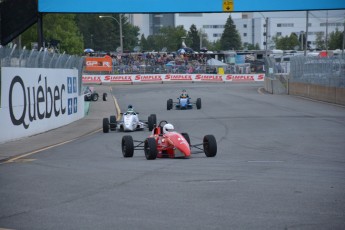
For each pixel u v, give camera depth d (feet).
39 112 236.43
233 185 104.42
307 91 440.45
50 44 368.89
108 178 115.55
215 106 374.22
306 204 86.63
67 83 283.18
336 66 372.58
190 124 267.18
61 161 149.89
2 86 195.62
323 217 78.43
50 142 206.39
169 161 143.33
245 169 126.41
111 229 74.02
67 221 78.69
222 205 86.79
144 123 253.03
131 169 128.57
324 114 299.38
